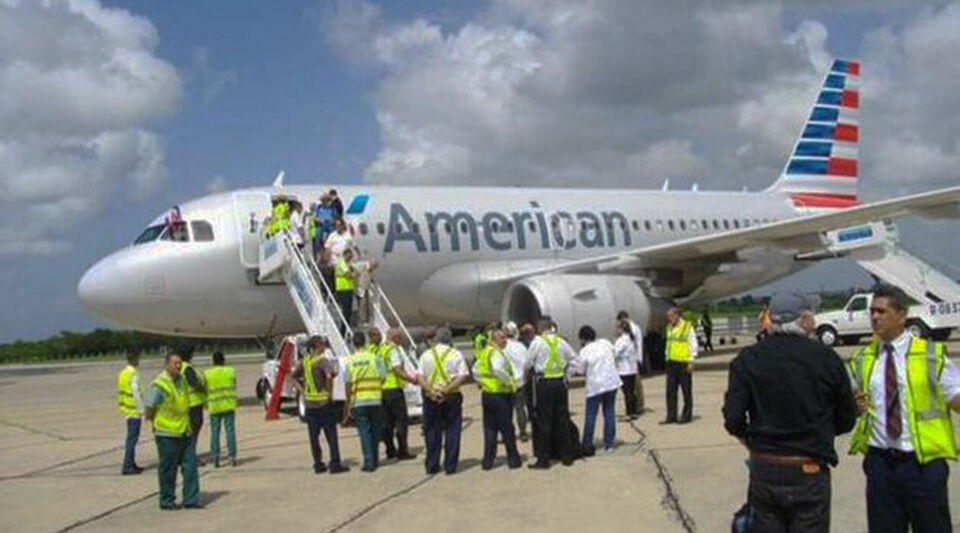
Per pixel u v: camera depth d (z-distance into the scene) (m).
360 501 9.61
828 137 32.56
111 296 19.06
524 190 24.81
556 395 11.10
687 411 14.01
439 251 22.08
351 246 18.19
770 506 5.32
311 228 18.91
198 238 19.56
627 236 25.70
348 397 11.60
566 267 21.86
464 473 10.99
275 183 21.59
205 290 19.53
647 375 22.05
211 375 12.12
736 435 5.49
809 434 5.20
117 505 9.90
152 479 11.50
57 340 69.62
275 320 20.47
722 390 18.52
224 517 9.12
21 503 10.14
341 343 16.39
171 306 19.38
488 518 8.63
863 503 8.50
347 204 21.25
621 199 26.42
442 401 10.98
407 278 21.69
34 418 19.80
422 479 10.73
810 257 29.91
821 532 5.21
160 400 9.52
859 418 5.82
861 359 5.85
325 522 8.72
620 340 14.77
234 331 20.41
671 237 26.78
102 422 18.28
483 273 22.56
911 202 18.69
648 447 12.05
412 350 16.58
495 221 23.19
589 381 11.89
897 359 5.67
